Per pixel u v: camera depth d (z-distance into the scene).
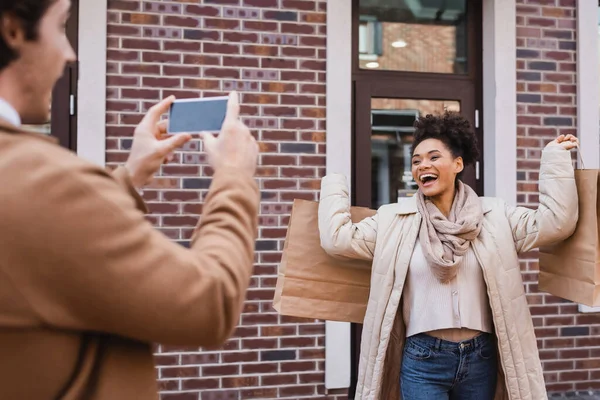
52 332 0.69
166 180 3.24
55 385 0.71
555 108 3.71
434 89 3.79
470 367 1.94
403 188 3.75
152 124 1.09
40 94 0.80
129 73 3.23
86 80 3.14
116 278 0.67
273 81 3.39
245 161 0.91
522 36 3.68
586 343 3.67
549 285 2.10
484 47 3.77
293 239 2.18
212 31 3.32
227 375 3.28
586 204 1.89
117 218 0.69
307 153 3.41
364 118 3.69
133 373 0.79
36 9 0.74
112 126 3.21
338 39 3.44
